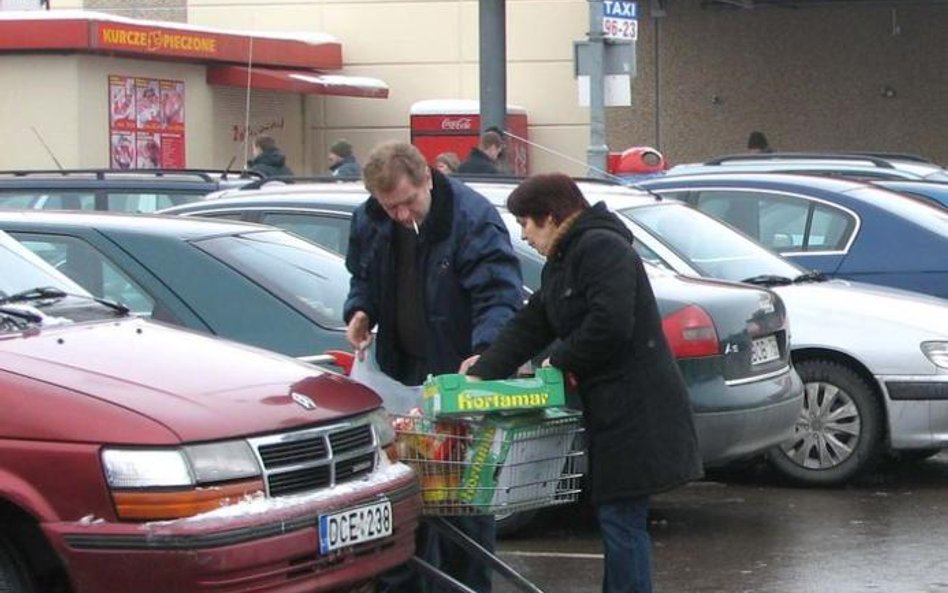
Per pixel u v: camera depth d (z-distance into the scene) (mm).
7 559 6453
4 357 6727
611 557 7539
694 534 10648
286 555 6383
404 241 8070
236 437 6453
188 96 27906
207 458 6336
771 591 9148
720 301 10516
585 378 7504
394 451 7250
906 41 32281
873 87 32500
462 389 7062
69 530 6238
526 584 7504
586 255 7422
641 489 7434
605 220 7520
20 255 8336
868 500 11734
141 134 26891
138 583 6195
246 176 16125
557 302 7531
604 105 18172
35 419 6367
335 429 6855
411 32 31375
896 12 32188
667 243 12195
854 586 9219
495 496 7172
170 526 6191
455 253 7883
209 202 11719
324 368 8031
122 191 15812
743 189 14773
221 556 6203
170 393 6582
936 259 13891
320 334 9539
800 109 32500
